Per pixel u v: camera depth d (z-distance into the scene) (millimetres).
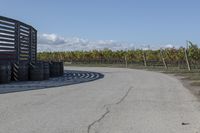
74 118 10320
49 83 25141
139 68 56906
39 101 14352
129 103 13828
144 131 8594
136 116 10758
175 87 21375
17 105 13078
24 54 33688
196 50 51406
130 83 24734
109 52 87688
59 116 10656
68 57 92062
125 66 66500
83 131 8531
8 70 25281
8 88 20875
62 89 20109
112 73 40094
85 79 29797
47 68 29594
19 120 9898
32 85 23250
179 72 41562
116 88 20688
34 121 9766
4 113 11133
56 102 14047
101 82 25938
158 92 18297
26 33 34250
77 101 14398
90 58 89125
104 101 14438
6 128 8773
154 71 45281
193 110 12031
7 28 29516
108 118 10375
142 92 18266
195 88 20734
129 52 81938
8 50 29688
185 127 9078
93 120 10016
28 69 28359
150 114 11156
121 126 9188
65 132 8406
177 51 67875
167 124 9477
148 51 77188
